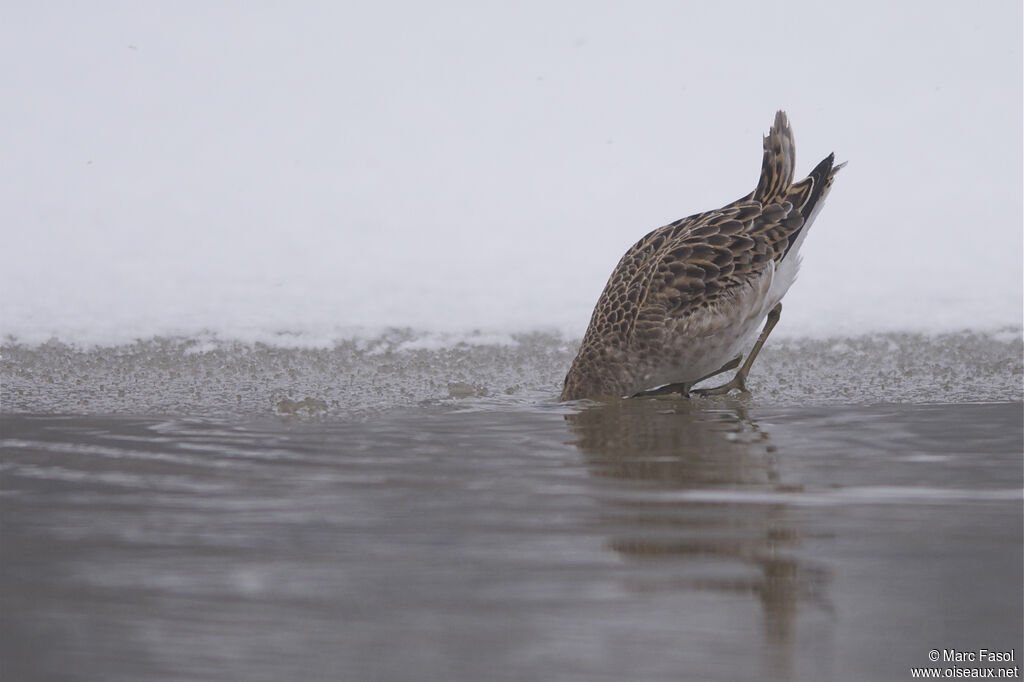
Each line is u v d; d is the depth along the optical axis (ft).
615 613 22.18
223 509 28.50
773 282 44.91
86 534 26.66
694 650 20.90
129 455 34.01
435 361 50.60
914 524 27.09
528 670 20.10
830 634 21.20
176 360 50.11
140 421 39.17
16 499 29.37
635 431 37.88
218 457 33.76
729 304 44.01
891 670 20.13
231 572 24.31
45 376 47.21
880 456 33.76
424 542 26.00
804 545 25.66
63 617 22.09
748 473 31.89
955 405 41.81
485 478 31.42
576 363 44.91
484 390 45.47
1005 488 29.99
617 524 27.25
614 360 44.47
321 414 40.78
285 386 45.70
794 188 46.11
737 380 45.75
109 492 30.01
